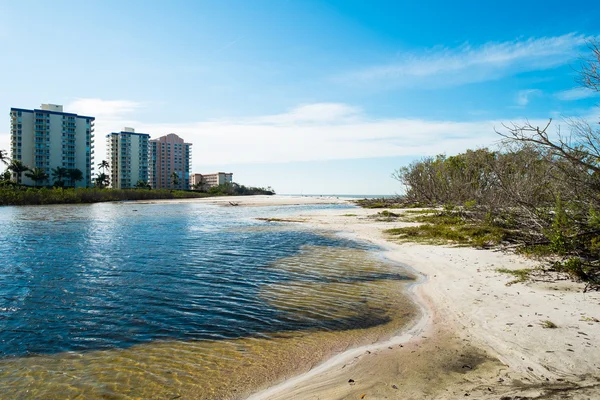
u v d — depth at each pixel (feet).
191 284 35.40
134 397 15.98
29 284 35.65
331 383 16.70
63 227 88.43
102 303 29.68
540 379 15.98
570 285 30.81
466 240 57.21
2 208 177.99
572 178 38.50
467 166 109.91
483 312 25.45
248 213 141.38
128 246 58.80
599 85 32.71
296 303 29.32
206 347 21.31
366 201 239.71
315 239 66.08
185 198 360.07
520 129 35.35
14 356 20.34
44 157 385.91
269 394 16.03
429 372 17.29
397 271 40.52
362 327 24.09
